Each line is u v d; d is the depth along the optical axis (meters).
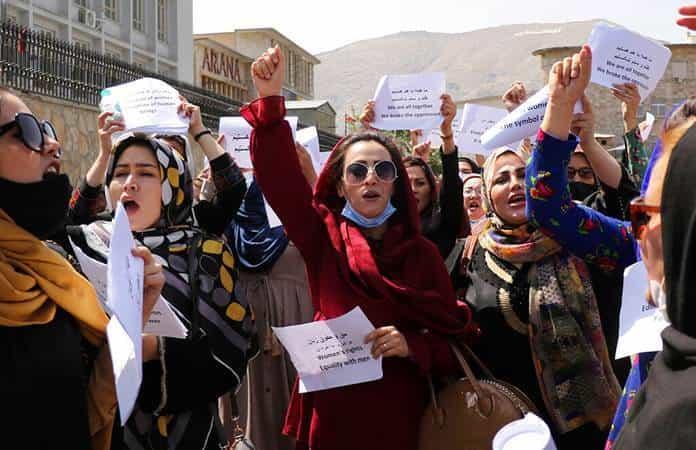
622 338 2.39
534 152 3.12
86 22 22.91
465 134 6.11
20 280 2.08
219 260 3.20
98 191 4.02
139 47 26.73
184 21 29.88
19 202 2.16
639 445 1.47
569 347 3.35
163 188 3.32
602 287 3.57
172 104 3.89
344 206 3.61
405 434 3.26
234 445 3.65
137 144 3.33
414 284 3.38
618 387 3.39
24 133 2.16
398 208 3.57
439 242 4.68
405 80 5.23
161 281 2.27
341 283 3.39
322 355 3.20
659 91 36.06
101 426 2.31
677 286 1.44
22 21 20.02
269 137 3.46
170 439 2.91
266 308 5.13
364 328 3.17
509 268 3.55
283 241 5.23
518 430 1.92
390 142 3.56
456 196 4.75
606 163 3.69
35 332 2.10
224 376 2.99
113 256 1.98
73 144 13.97
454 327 3.34
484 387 3.15
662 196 1.47
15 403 2.03
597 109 34.19
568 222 3.09
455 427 3.14
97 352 2.35
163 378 2.80
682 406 1.41
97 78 14.96
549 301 3.39
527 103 3.56
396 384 3.29
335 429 3.28
